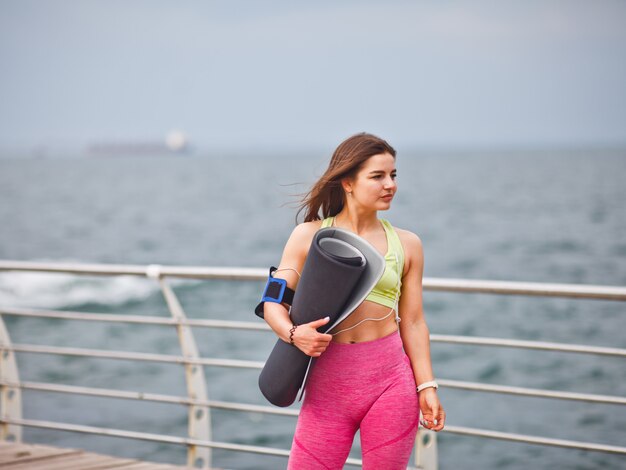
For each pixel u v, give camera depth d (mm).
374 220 2564
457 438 10461
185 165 179250
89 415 10828
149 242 39906
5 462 3896
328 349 2494
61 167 177750
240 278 3648
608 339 16891
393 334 2520
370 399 2457
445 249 34031
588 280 26250
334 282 2273
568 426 10820
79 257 35625
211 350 16609
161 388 13250
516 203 53406
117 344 17078
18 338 17656
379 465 2451
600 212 46312
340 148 2514
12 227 46969
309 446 2496
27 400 11562
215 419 11602
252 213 53438
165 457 9242
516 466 9414
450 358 15852
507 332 17875
